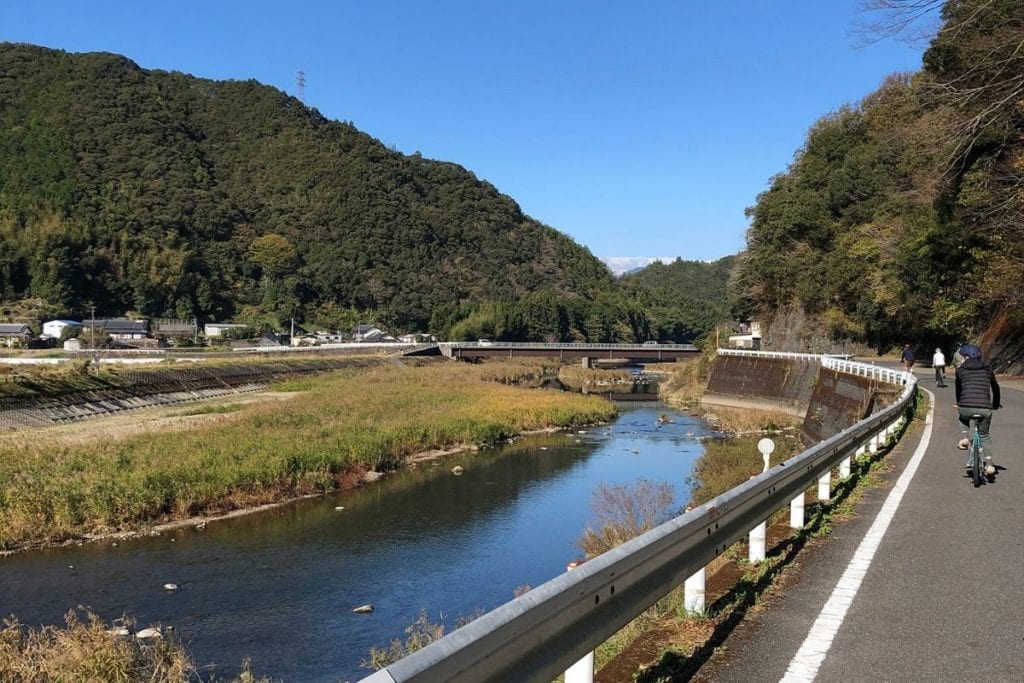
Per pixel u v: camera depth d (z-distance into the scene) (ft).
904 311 147.54
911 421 59.52
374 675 7.12
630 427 136.26
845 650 15.11
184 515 66.95
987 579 19.83
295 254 504.84
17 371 126.62
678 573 15.35
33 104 556.51
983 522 26.35
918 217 130.00
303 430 99.35
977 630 16.14
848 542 24.04
